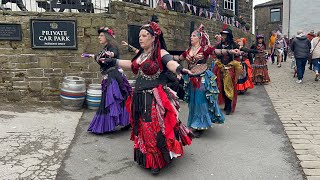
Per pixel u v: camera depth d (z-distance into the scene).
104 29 5.67
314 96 9.24
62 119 6.45
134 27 8.35
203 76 5.58
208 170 4.41
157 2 9.94
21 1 7.93
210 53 5.58
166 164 4.46
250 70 9.83
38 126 5.95
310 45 11.70
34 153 4.79
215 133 5.93
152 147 4.23
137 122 4.36
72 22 7.45
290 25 27.67
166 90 4.38
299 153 4.98
